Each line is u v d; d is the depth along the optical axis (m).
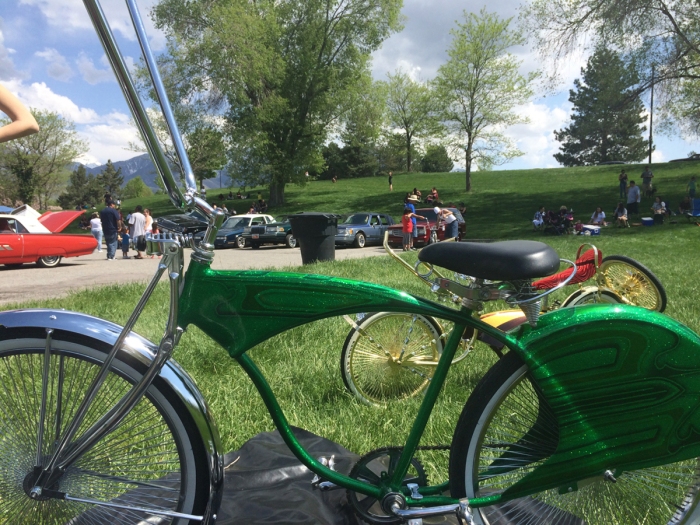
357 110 42.19
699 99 24.97
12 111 1.54
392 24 35.38
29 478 1.64
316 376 3.74
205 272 1.68
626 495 1.90
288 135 37.94
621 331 1.68
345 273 9.27
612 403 1.70
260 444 2.69
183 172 1.59
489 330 1.74
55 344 1.62
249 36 31.86
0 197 53.59
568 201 33.81
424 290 6.97
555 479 1.73
